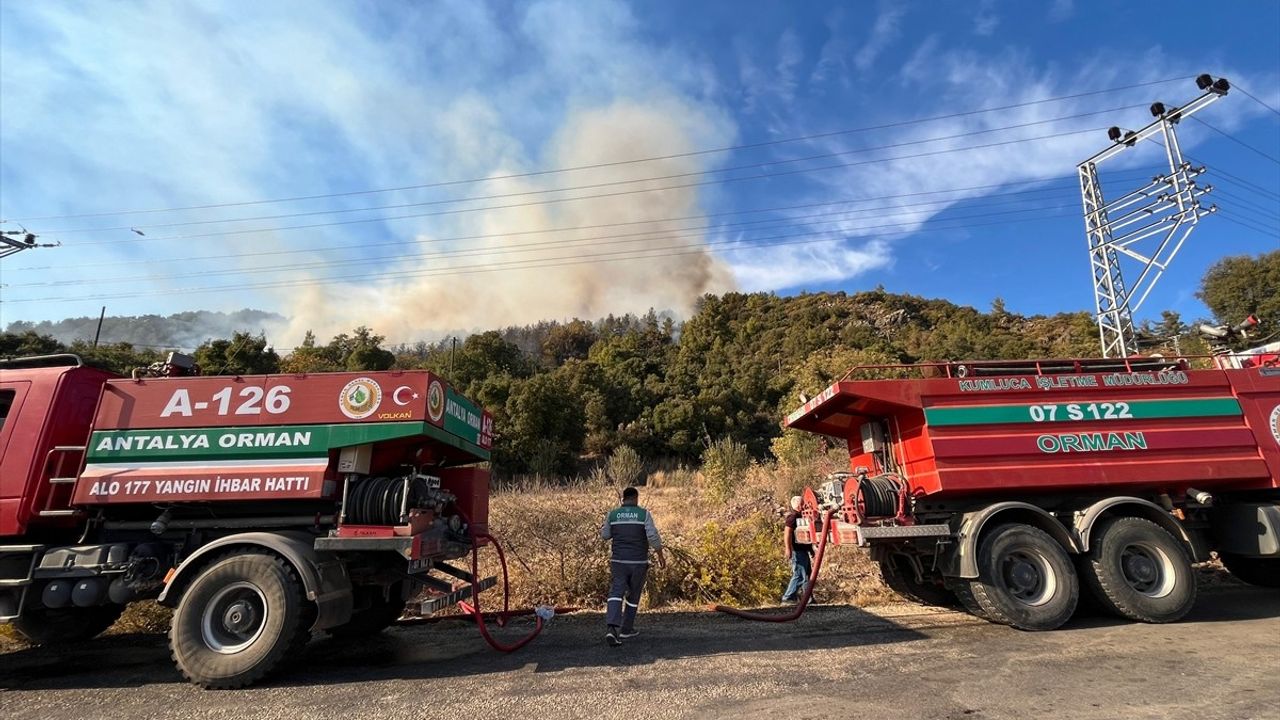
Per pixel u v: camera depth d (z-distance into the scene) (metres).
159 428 5.79
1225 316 40.94
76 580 5.56
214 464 5.69
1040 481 6.79
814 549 8.56
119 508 6.01
